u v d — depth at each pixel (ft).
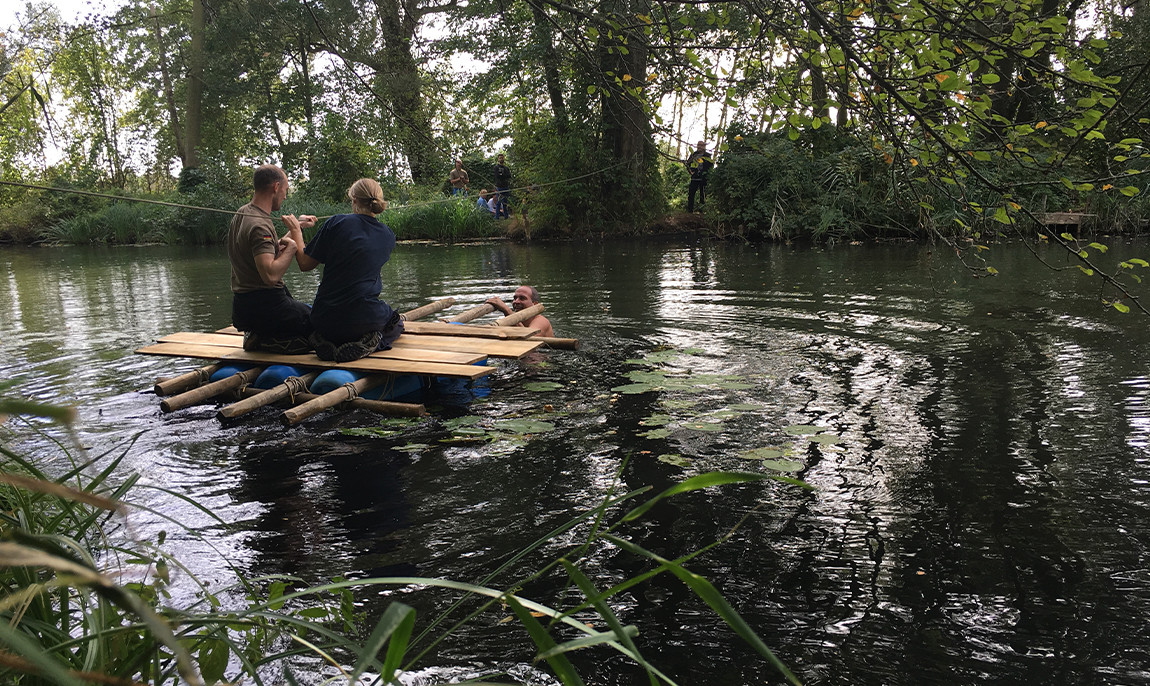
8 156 89.10
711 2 13.01
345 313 18.83
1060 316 24.03
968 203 11.34
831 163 59.93
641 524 10.71
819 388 17.19
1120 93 9.86
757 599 8.75
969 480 11.94
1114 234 49.37
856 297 29.19
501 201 72.28
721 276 37.22
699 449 13.61
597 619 8.36
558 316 27.25
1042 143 10.51
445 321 24.50
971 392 16.49
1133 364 18.10
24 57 14.42
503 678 7.36
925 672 7.38
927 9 10.44
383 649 7.65
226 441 14.80
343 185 86.02
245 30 79.66
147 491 12.19
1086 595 8.65
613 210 71.05
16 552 1.92
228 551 10.11
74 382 19.34
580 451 13.75
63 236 82.17
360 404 16.56
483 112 82.89
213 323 27.68
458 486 12.34
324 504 11.71
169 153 121.08
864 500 11.33
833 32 11.13
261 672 7.18
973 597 8.68
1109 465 12.34
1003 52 10.31
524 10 53.11
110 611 4.76
